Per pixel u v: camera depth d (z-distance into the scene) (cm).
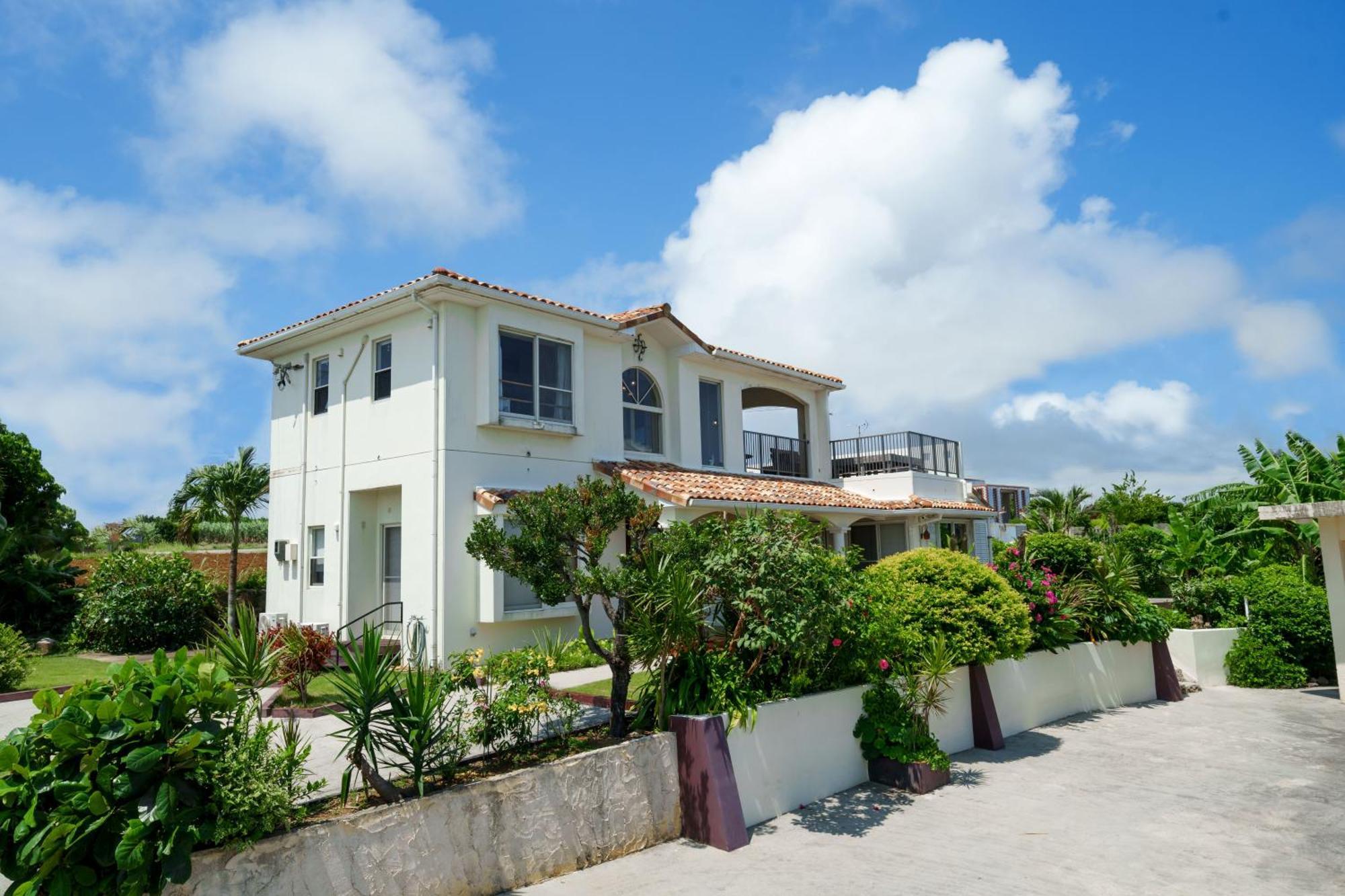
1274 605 1636
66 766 459
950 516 2205
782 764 837
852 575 934
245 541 2842
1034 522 3064
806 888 637
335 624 1491
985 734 1099
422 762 614
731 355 1952
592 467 1595
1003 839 754
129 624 1675
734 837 729
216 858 484
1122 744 1130
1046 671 1289
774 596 789
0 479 1845
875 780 933
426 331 1405
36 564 1864
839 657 925
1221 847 737
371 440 1478
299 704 993
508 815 632
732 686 811
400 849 564
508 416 1421
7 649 1152
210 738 487
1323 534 1453
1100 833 772
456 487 1362
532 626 1429
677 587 752
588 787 693
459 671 755
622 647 809
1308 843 747
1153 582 1945
